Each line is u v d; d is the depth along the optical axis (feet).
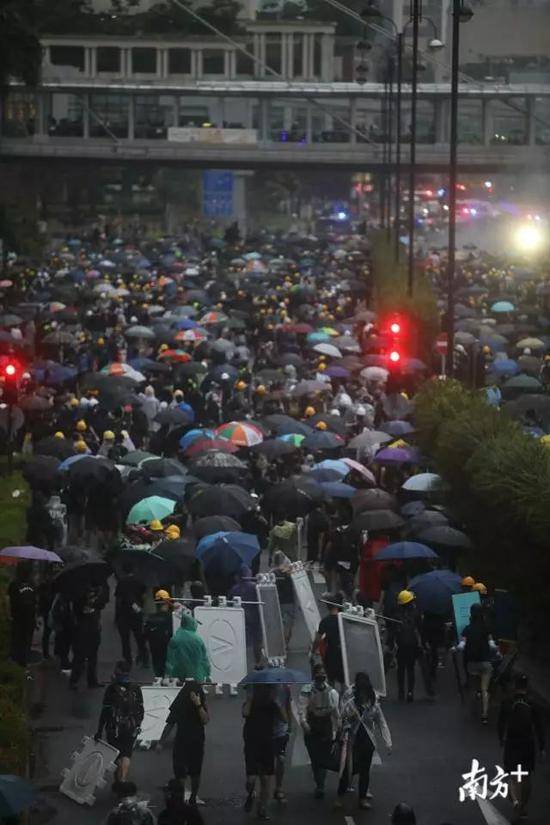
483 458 229.45
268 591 197.57
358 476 265.75
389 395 336.70
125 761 153.99
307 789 159.02
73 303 554.05
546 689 189.06
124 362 378.94
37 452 266.57
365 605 203.82
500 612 193.77
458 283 647.56
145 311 512.63
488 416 260.83
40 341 436.76
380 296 523.70
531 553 208.95
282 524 222.07
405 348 426.51
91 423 303.27
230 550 200.03
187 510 236.43
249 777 149.28
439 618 190.49
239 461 255.70
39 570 224.94
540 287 570.46
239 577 199.62
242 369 392.88
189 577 202.69
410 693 189.47
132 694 156.04
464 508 237.04
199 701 149.48
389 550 201.36
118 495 249.55
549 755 167.73
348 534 224.94
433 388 301.63
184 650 169.68
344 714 152.97
